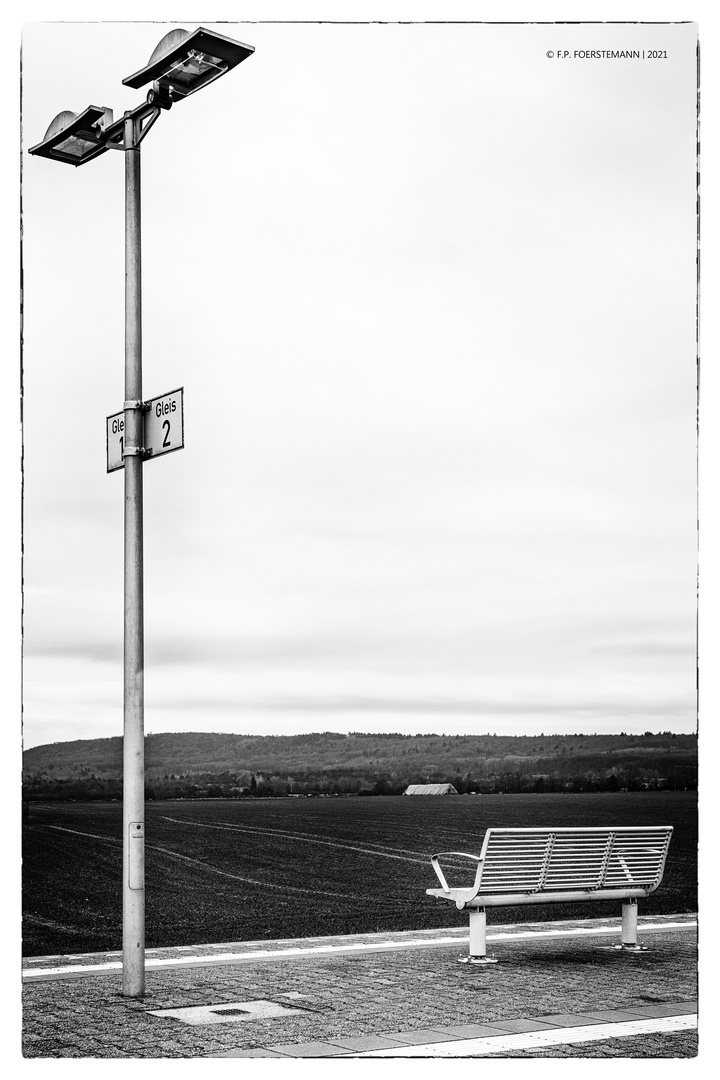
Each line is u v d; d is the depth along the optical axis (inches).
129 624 387.2
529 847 457.7
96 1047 334.3
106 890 707.4
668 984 410.6
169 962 452.4
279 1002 379.6
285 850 825.5
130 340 398.3
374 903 687.1
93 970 433.1
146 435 394.6
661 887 739.4
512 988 402.0
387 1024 356.2
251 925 616.1
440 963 448.1
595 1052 332.8
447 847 860.0
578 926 566.9
